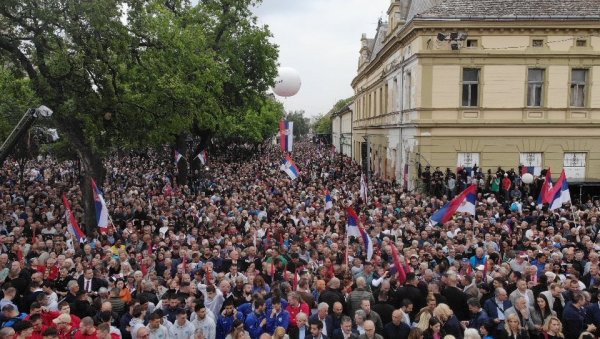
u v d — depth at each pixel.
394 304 10.55
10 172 39.00
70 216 15.62
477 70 32.56
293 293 9.77
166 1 32.09
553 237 15.44
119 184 33.69
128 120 21.62
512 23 31.67
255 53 33.84
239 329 8.73
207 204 22.42
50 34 18.53
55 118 20.08
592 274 12.13
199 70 25.80
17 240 14.76
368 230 17.33
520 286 9.96
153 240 15.48
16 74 19.73
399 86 38.62
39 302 8.85
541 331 9.51
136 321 9.16
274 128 81.94
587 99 32.41
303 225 17.81
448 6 32.62
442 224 18.03
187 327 8.94
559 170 32.72
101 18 18.41
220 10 33.06
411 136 34.66
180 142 34.78
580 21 31.52
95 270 11.84
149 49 22.34
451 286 10.58
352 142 77.38
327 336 9.04
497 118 32.47
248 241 15.45
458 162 32.78
